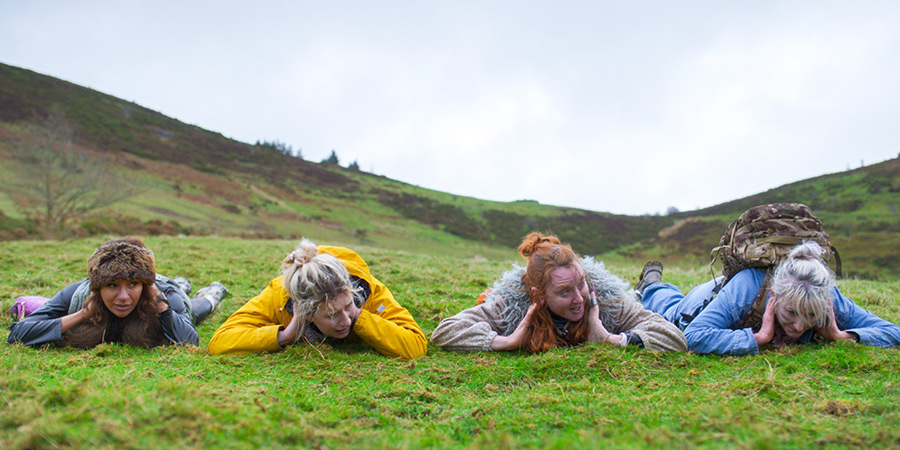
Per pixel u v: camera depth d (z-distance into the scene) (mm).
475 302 6449
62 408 2414
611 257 66625
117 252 3982
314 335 4180
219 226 48094
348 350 4164
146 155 70125
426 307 6012
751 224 4227
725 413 2576
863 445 2217
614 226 81688
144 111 87250
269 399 2844
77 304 4273
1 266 7973
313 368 3650
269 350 3980
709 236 69312
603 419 2600
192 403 2414
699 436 2291
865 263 42844
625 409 2766
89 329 4129
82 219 33812
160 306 4215
